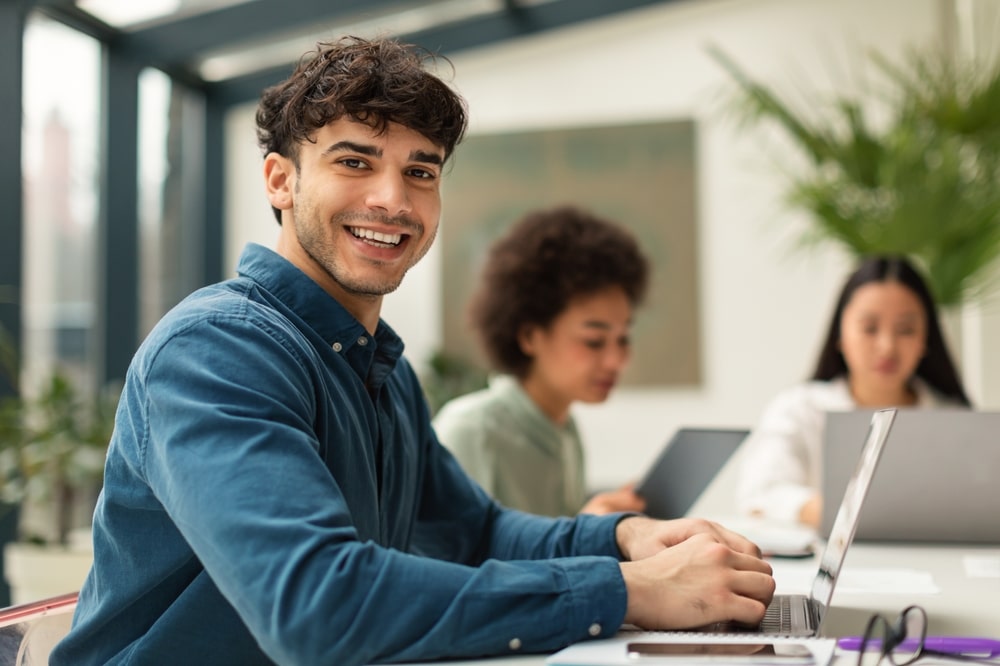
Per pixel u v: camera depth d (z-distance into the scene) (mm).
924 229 3768
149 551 1080
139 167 4340
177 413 963
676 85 5129
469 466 2033
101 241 4031
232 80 5059
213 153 5055
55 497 3037
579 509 2293
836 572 1045
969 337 4262
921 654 899
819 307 4977
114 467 1083
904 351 2725
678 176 5109
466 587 910
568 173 5188
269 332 1062
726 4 5090
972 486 1799
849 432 1862
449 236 5254
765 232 5027
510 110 5250
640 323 5109
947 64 3982
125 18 4043
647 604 981
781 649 905
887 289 2744
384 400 1314
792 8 5039
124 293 4094
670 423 5086
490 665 905
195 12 4250
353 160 1157
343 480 1137
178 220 4797
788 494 2418
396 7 4449
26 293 3479
